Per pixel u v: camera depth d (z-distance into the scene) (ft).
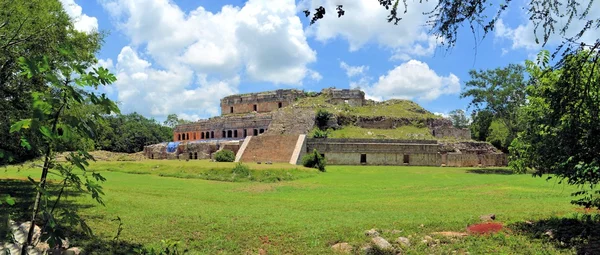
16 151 43.55
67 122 13.26
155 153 200.23
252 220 41.91
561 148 31.01
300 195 69.26
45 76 13.08
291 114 188.44
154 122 298.15
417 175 111.55
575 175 30.27
